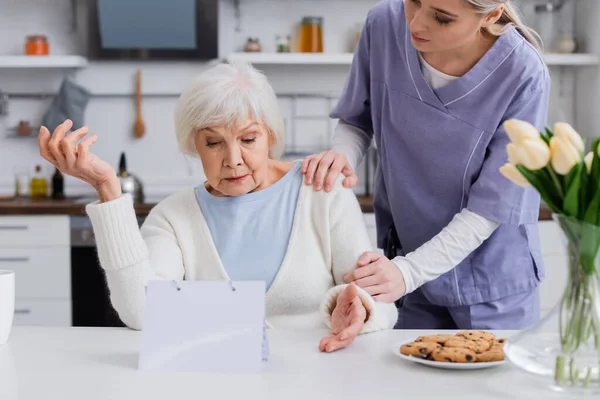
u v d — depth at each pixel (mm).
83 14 3850
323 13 3881
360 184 3943
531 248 1746
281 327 1532
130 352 1267
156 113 3900
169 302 1191
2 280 1304
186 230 1598
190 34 3754
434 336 1237
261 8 3871
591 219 979
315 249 1578
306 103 3918
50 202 3477
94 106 3883
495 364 1125
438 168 1678
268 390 1056
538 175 1014
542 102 1605
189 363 1163
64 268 3348
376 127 1800
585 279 1004
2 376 1131
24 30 3855
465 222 1580
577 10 3803
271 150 1594
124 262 1393
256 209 1588
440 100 1642
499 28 1591
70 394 1045
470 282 1729
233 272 1574
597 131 3705
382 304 1445
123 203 1384
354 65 1838
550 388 1043
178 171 3912
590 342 1007
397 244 1834
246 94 1471
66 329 1434
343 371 1144
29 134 3807
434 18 1402
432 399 1010
